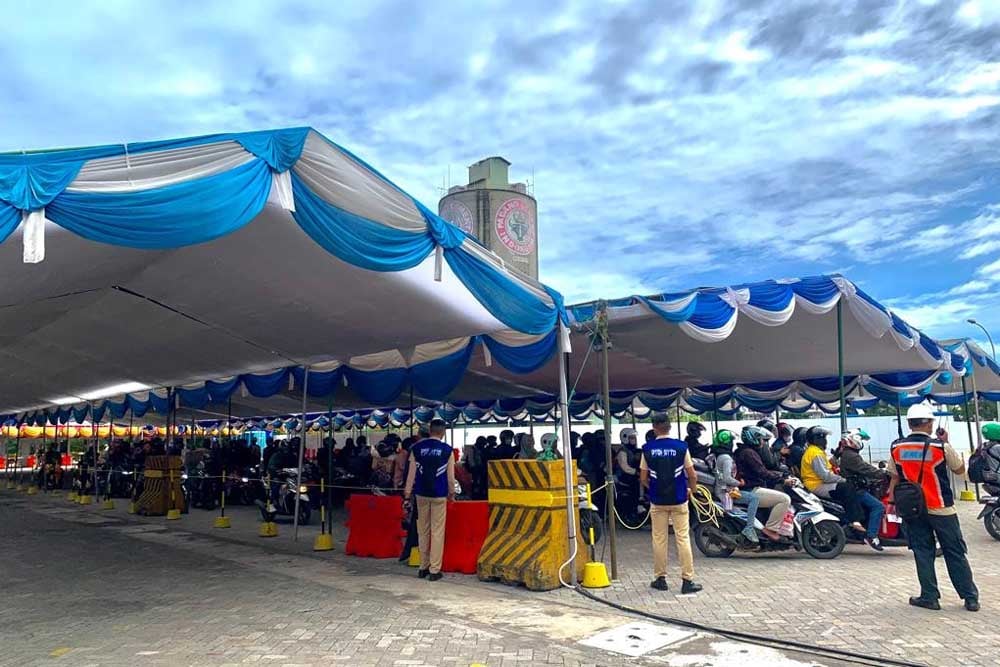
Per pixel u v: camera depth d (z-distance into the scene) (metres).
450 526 8.83
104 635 6.01
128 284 7.74
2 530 13.63
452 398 20.11
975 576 7.53
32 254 4.19
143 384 14.55
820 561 8.59
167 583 8.27
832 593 6.88
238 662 5.16
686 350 12.32
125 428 31.06
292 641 5.68
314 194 5.70
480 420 26.27
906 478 6.36
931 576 6.25
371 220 6.14
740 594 6.95
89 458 22.08
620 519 10.52
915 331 11.70
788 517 8.76
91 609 7.00
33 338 10.36
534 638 5.65
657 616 6.21
